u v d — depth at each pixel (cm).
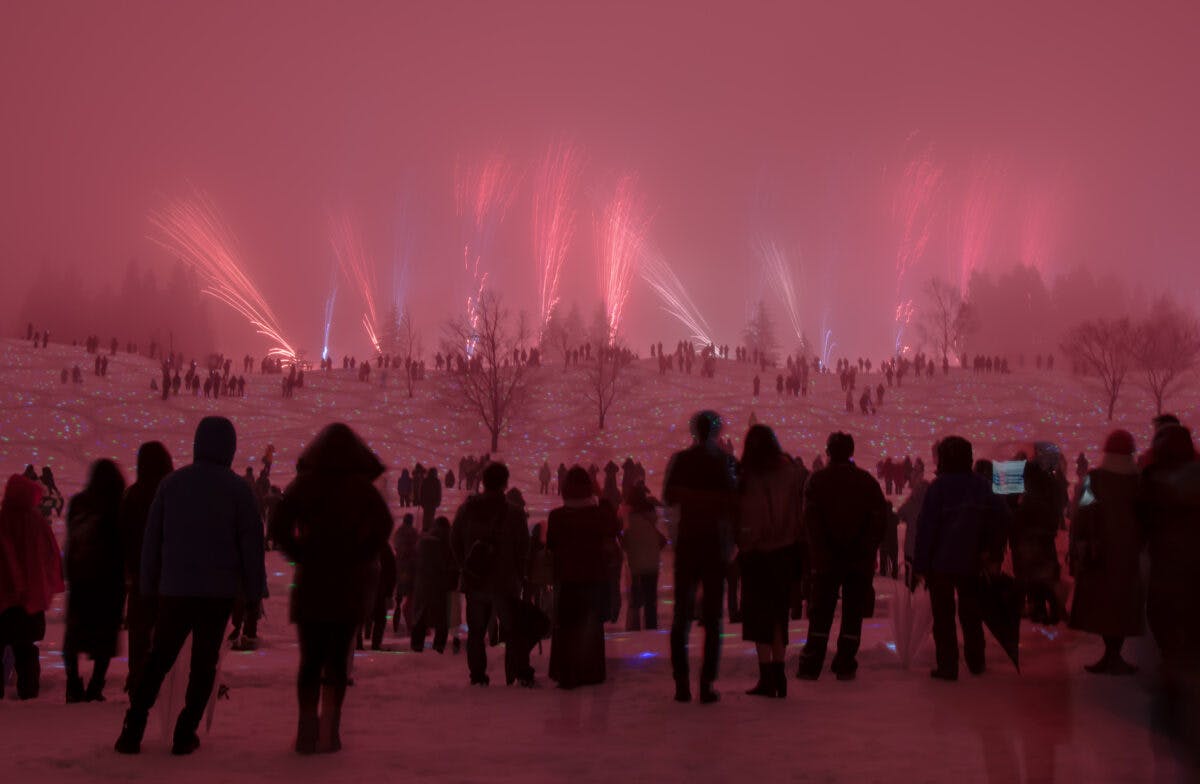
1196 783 436
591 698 779
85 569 801
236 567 621
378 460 625
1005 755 561
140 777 536
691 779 526
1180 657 455
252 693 841
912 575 909
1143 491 502
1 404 5569
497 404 5591
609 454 5319
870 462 5081
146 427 5462
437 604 1166
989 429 5712
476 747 608
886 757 564
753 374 7494
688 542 747
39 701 806
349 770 552
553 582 850
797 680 832
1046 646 875
